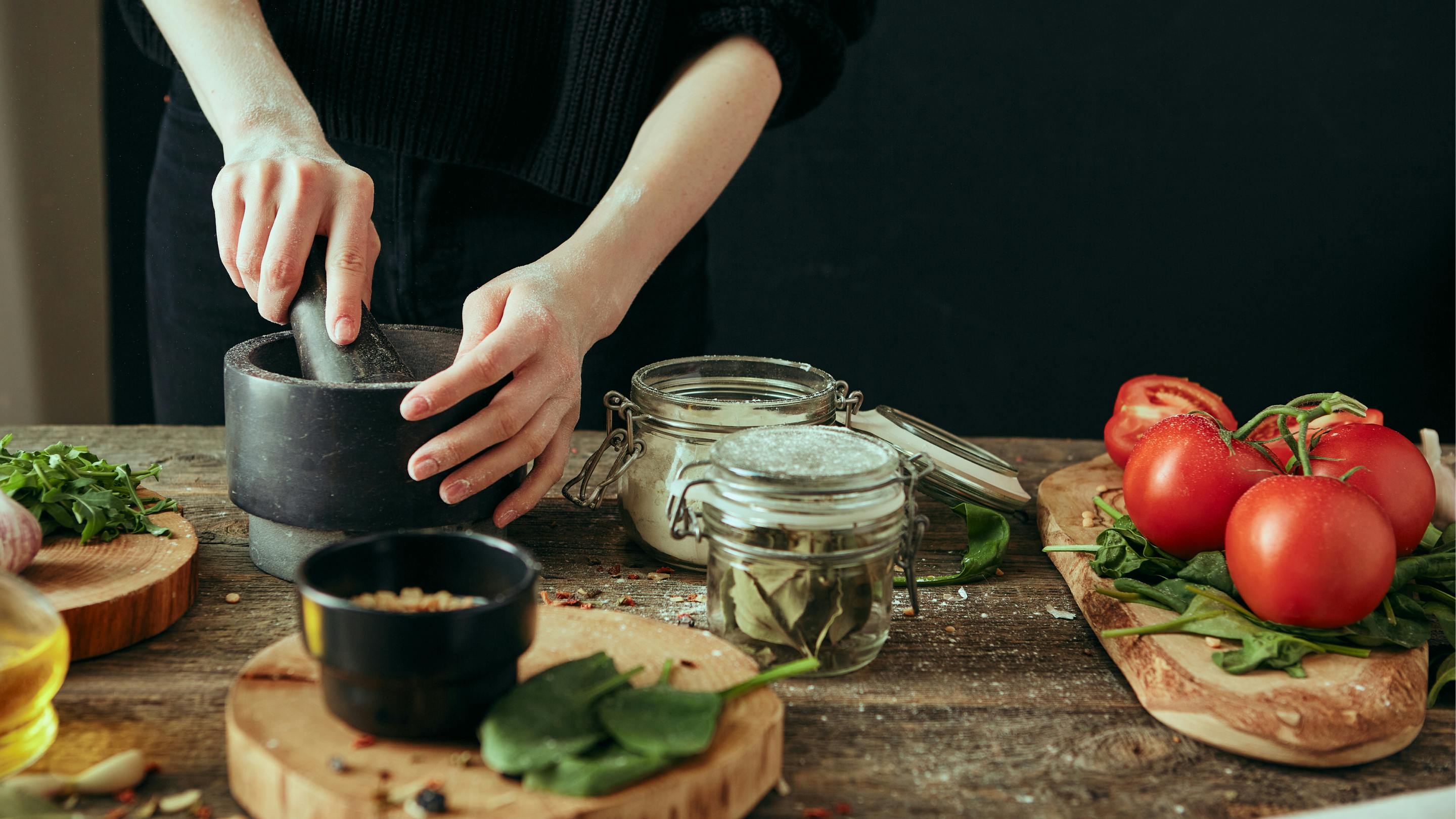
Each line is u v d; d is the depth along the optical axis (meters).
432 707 0.58
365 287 0.86
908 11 2.17
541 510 1.02
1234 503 0.81
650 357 1.46
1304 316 2.34
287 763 0.56
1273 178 2.26
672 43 1.26
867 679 0.74
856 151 2.26
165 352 1.47
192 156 1.34
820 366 2.42
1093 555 0.88
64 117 1.98
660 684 0.62
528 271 0.92
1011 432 2.45
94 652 0.72
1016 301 2.36
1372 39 2.16
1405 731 0.67
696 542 0.86
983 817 0.60
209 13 1.03
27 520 0.75
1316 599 0.71
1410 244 2.28
